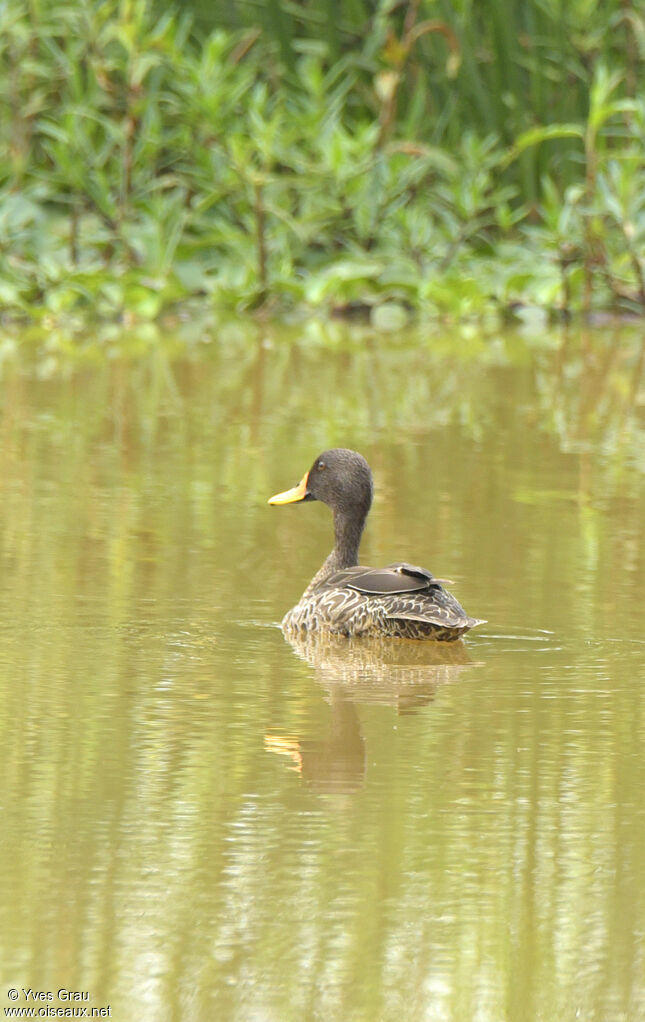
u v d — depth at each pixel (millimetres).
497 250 27281
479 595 12070
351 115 29375
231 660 10633
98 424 18000
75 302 25844
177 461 16375
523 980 6598
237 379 20828
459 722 9484
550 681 10266
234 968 6711
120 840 7777
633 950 6887
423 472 16094
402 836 7879
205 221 26844
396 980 6652
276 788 8422
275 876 7445
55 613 11508
